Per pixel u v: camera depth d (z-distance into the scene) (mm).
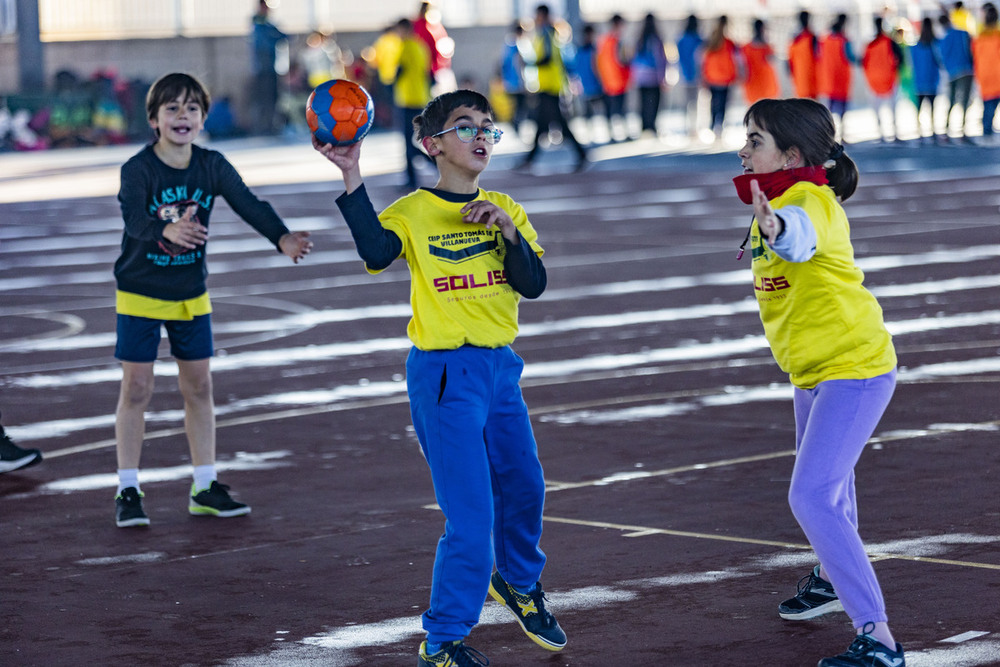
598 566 12844
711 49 65062
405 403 20328
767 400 19500
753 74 65375
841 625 11188
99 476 17016
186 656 11016
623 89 69312
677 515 14375
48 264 37562
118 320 15070
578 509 14742
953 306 25984
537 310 27656
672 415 18859
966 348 22297
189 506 15484
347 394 21000
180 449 18156
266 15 87875
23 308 30547
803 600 11344
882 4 92938
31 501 15961
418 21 50219
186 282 14984
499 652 10922
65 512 15469
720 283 30125
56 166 71188
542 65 59031
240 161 70438
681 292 29156
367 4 97562
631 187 52000
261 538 14250
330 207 48312
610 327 25562
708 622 11320
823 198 10375
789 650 10680
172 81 14516
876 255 32750
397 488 15992
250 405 20469
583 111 88812
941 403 18766
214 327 27250
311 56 88562
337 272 34406
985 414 18094
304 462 17266
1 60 88688
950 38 60375
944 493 14703
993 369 20703
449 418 10320
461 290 10430
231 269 35531
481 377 10438
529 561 10859
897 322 24672
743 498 14891
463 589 10164
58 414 20375
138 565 13484
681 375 21359
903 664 10117
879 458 16203
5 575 13258
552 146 70125
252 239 42344
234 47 91812
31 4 84750
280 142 83562
